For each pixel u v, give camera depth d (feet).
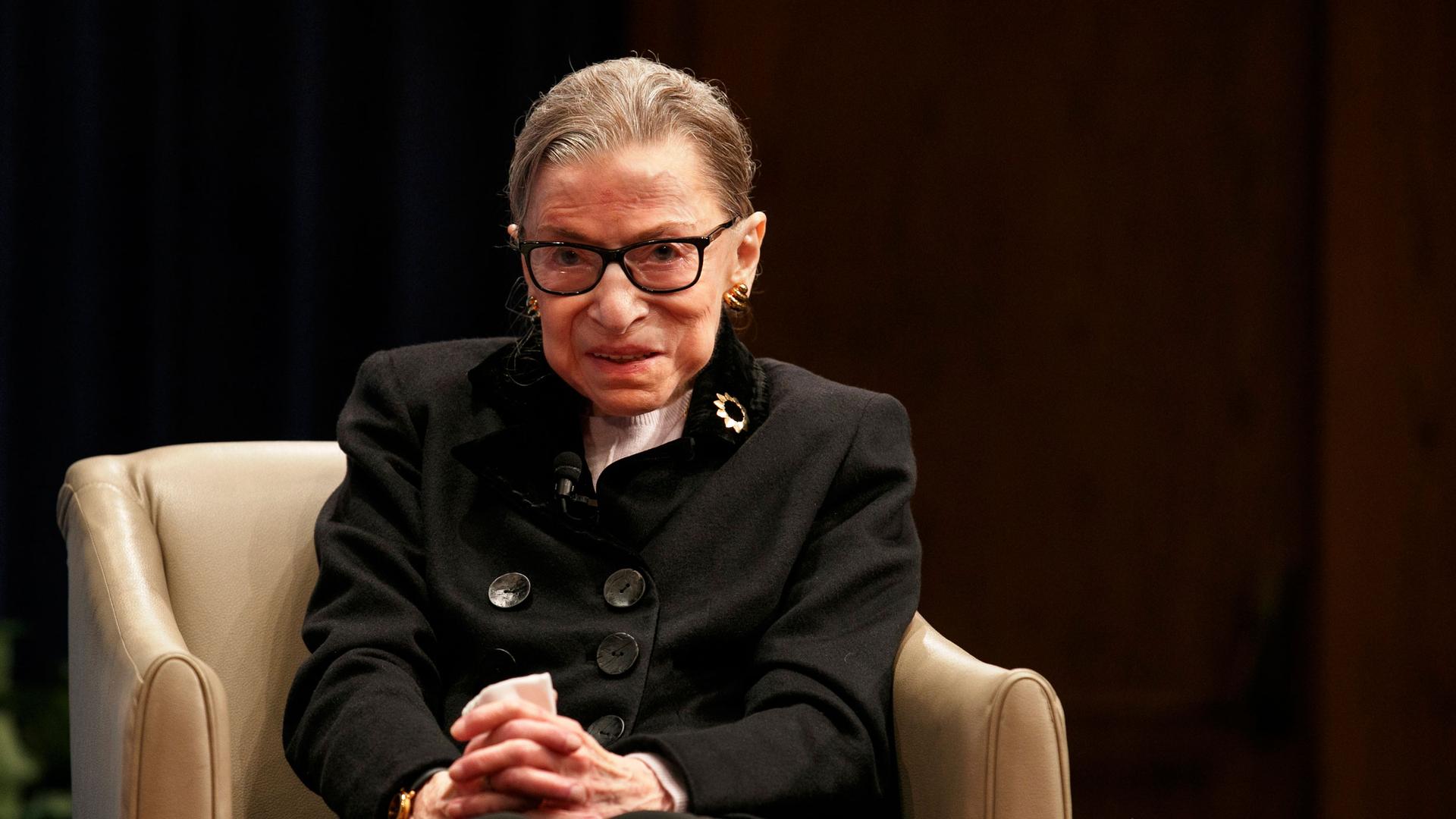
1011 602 40.06
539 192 16.51
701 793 14.29
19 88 33.91
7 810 30.17
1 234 33.78
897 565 17.16
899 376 39.91
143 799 14.53
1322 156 38.91
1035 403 39.83
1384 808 39.06
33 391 34.24
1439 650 38.81
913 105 39.65
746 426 17.76
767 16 39.37
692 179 16.52
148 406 34.76
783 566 16.80
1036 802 15.01
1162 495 39.78
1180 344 39.63
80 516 18.86
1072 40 39.37
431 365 18.65
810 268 39.78
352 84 35.63
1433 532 38.78
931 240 39.75
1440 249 38.58
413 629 16.51
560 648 16.34
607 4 37.35
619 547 16.78
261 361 35.24
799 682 15.90
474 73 36.19
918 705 16.11
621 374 16.46
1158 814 39.99
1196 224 39.37
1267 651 39.47
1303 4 38.99
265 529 19.51
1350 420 38.96
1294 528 39.63
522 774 13.83
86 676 17.70
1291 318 39.40
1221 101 39.24
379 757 14.78
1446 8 38.32
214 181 34.88
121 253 34.65
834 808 15.61
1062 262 39.65
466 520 17.29
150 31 34.55
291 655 19.06
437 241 35.96
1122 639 40.01
